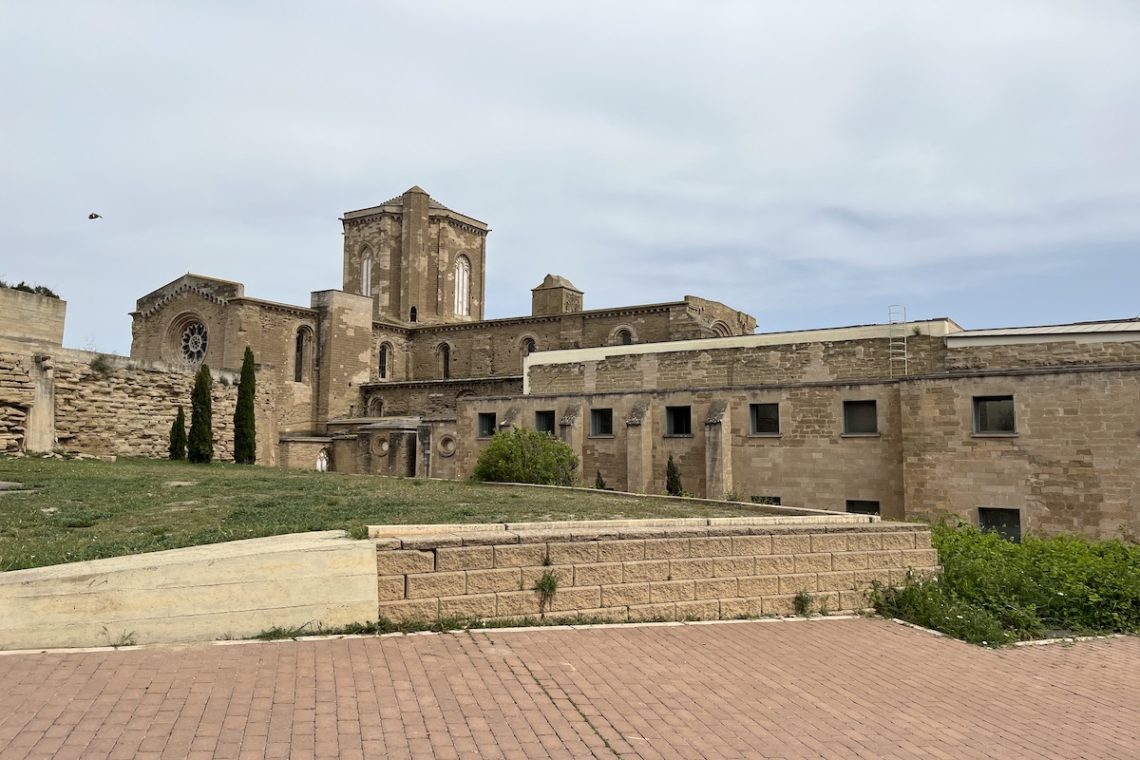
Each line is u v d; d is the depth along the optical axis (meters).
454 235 81.50
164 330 64.88
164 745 6.60
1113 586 15.11
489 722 7.66
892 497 32.84
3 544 12.14
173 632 9.33
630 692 8.91
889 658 11.32
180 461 37.91
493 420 45.81
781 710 8.75
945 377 31.19
